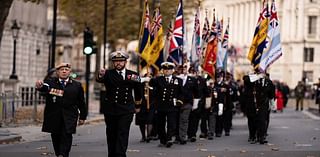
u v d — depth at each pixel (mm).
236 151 47094
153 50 58188
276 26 56906
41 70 145000
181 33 60875
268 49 56625
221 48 73875
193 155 44156
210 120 58000
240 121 88188
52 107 36406
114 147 37125
